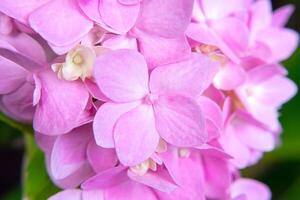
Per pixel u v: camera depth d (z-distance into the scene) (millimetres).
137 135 185
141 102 188
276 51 236
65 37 177
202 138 182
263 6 230
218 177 219
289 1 353
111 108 182
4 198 301
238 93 206
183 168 203
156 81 185
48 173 227
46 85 184
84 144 196
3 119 221
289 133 294
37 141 205
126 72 179
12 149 329
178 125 185
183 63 185
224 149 206
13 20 187
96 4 181
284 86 232
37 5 182
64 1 181
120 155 181
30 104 203
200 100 194
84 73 180
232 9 214
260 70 214
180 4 177
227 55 196
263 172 335
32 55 187
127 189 202
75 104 181
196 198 202
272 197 337
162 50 186
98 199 200
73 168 199
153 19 183
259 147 227
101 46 180
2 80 189
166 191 186
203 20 207
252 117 215
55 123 182
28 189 233
